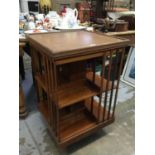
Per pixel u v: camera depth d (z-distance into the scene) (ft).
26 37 4.20
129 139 4.52
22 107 5.09
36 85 4.74
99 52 3.31
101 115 4.43
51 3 6.68
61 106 3.32
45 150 4.14
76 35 4.17
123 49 3.72
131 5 7.77
